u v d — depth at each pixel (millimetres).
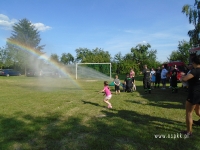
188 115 4184
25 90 12617
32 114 6152
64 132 4473
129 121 5301
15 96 9938
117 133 4340
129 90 11609
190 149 3547
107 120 5402
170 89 12930
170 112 6270
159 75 13844
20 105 7582
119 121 5293
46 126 4949
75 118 5648
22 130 4598
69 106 7371
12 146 3760
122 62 36625
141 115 5949
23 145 3801
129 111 6488
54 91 12156
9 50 40812
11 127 4840
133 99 8961
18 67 40688
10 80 22250
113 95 10398
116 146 3705
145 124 5020
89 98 9344
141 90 12523
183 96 9664
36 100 8742
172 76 10977
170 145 3729
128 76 11891
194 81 4066
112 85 14945
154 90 12445
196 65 4102
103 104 7789
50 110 6707
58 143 3887
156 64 48406
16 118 5680
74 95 10352
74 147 3695
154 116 5809
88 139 4023
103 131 4527
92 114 6152
